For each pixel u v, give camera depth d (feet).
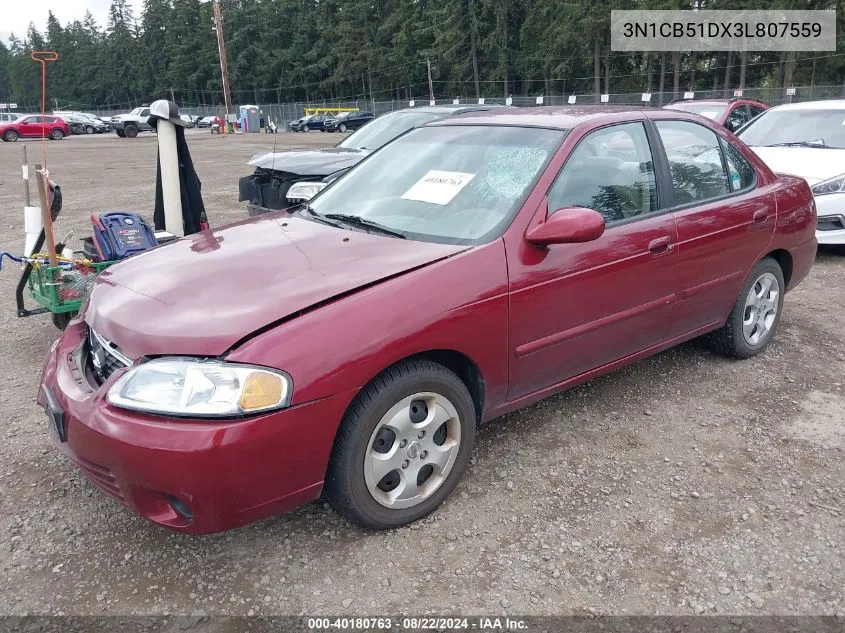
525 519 9.57
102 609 7.99
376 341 8.27
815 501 9.95
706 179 13.20
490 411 10.19
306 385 7.79
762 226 13.84
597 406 12.89
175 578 8.49
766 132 27.91
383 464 8.84
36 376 14.70
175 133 18.94
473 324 9.27
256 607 8.01
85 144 111.65
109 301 9.25
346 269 9.11
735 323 14.19
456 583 8.37
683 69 179.01
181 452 7.32
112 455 7.69
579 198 10.88
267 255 9.82
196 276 9.27
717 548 8.98
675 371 14.42
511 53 190.80
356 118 160.45
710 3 164.96
